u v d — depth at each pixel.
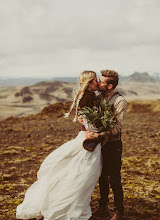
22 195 4.38
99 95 3.37
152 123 13.17
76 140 3.27
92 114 3.06
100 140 3.18
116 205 3.40
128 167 6.11
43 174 3.31
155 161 6.50
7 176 5.27
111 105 3.19
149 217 3.60
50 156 3.30
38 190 3.24
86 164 3.13
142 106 19.20
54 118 15.80
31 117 16.25
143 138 9.46
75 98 3.28
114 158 3.34
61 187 3.06
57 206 3.02
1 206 3.93
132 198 4.27
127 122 13.68
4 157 6.93
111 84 3.21
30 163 6.41
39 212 3.16
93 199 4.29
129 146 8.32
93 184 3.15
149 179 5.27
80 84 3.25
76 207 3.03
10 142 8.88
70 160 3.21
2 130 11.07
